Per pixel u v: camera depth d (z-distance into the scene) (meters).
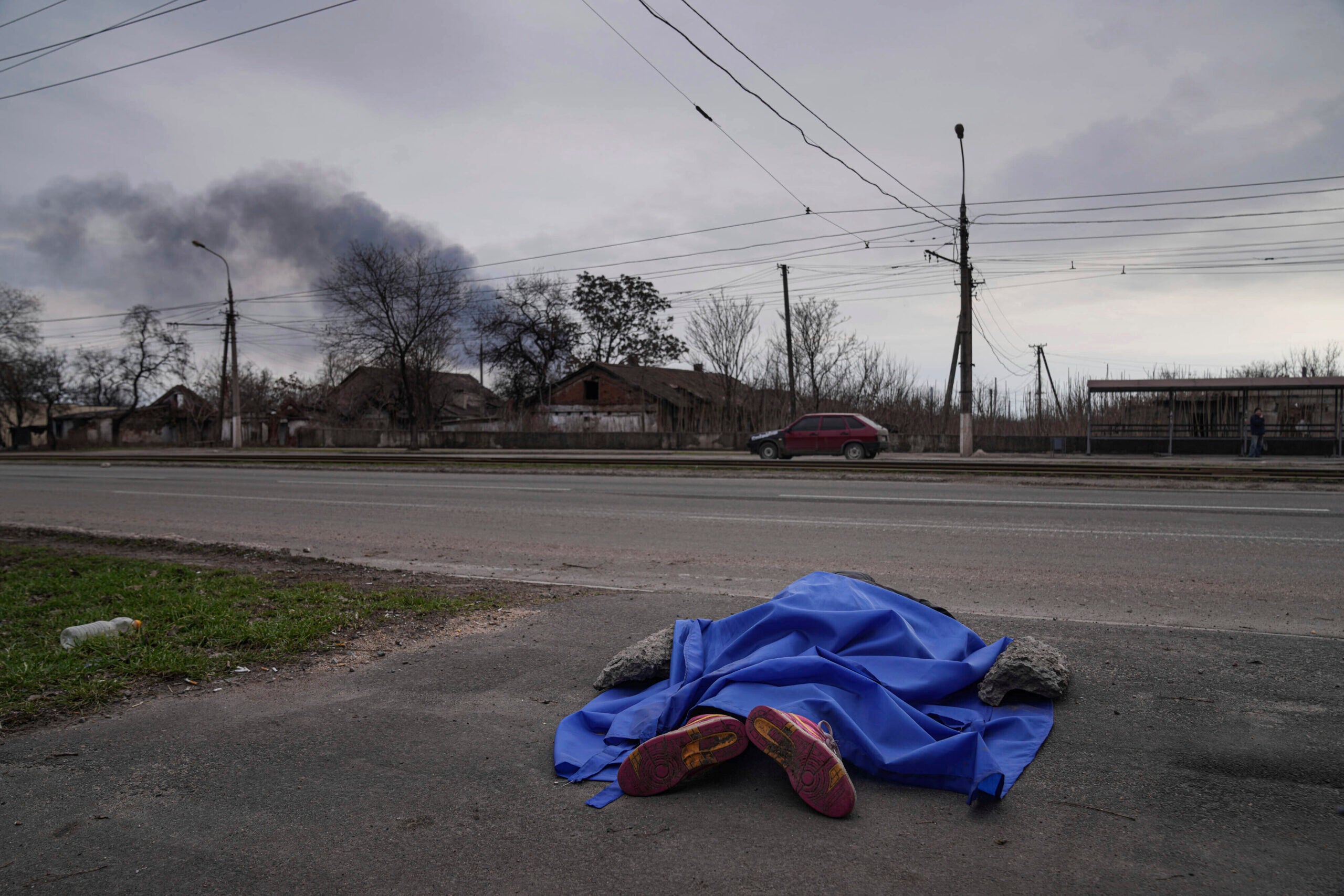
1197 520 9.70
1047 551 7.96
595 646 5.03
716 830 2.79
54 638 5.26
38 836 2.83
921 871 2.51
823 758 2.86
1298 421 26.64
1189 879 2.45
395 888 2.48
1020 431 32.28
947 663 3.74
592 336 56.94
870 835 2.73
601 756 3.32
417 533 10.06
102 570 7.58
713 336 40.47
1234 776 3.12
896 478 16.08
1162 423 27.95
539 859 2.62
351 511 12.14
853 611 4.08
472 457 26.72
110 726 3.81
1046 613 5.73
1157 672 4.29
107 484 17.69
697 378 55.03
